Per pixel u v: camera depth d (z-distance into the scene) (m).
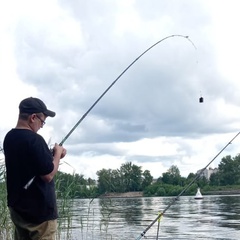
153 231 13.84
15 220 3.71
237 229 14.16
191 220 18.33
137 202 37.22
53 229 3.74
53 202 3.75
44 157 3.61
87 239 9.42
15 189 3.66
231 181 63.66
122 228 14.36
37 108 3.78
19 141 3.65
